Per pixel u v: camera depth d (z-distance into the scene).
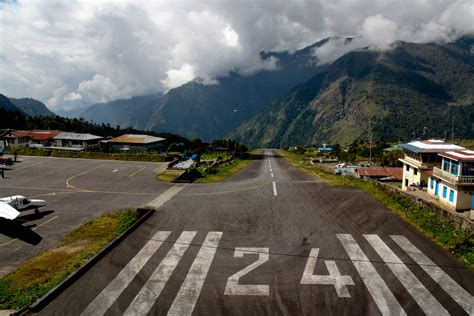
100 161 63.69
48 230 25.00
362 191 36.88
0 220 27.03
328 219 26.59
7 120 132.75
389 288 15.99
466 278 16.88
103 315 14.09
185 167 55.56
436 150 45.09
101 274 17.61
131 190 38.75
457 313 14.09
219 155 101.50
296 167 71.94
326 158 118.88
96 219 27.52
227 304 14.84
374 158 106.62
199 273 17.66
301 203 31.83
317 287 16.16
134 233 23.67
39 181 44.12
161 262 18.98
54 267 18.69
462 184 36.00
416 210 26.72
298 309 14.43
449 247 20.25
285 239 22.36
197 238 22.66
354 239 22.17
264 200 33.25
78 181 44.28
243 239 22.42
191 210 29.59
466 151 40.31
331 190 37.84
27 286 16.50
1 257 20.41
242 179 49.03
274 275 17.41
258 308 14.52
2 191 38.09
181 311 14.34
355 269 17.92
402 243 21.33
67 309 14.55
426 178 46.19
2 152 68.56
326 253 20.02
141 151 84.88
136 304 14.86
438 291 15.71
